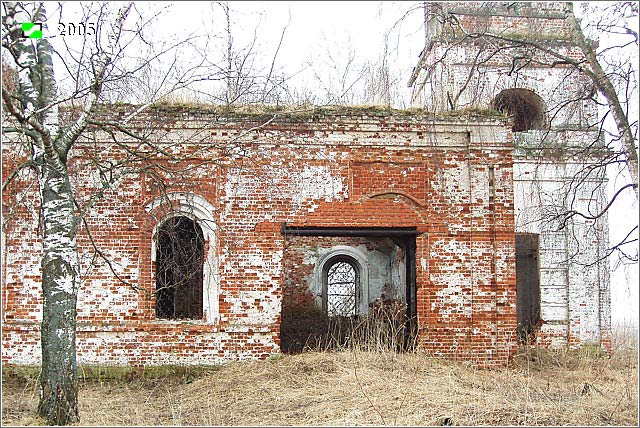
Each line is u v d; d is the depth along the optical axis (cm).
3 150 1318
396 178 1395
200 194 1358
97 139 1331
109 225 1334
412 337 1442
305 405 1075
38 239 1330
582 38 1245
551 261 1914
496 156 1414
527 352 1645
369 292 2142
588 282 1906
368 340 1439
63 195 972
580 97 1341
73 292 964
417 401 1075
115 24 1005
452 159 1412
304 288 2144
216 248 1355
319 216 1373
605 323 1898
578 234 1905
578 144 1888
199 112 1359
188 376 1315
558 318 1900
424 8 1387
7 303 1319
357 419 984
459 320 1384
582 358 1678
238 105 1391
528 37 1842
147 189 1343
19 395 1170
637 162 1174
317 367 1280
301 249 2156
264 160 1371
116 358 1316
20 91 1005
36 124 900
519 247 2009
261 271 1355
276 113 1297
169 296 1681
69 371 947
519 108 2166
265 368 1277
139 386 1259
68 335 951
